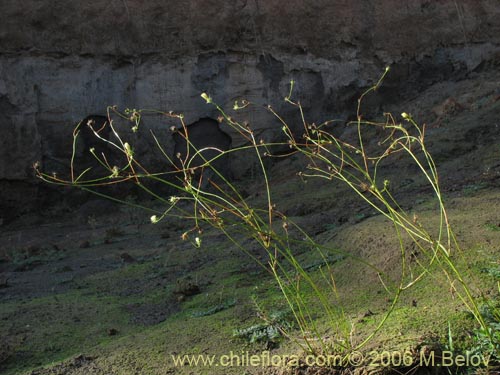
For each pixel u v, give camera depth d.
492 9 16.62
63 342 5.35
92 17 13.19
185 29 13.84
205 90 13.96
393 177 10.04
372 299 4.89
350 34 15.30
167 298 6.29
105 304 6.29
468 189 7.96
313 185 11.04
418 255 5.32
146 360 4.59
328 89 15.03
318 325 4.62
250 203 10.88
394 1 15.73
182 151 13.77
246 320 5.04
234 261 7.14
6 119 12.57
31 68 12.76
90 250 9.72
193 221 10.70
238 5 14.25
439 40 16.09
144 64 13.57
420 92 15.71
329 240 6.75
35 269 8.82
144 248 9.27
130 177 3.63
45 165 12.91
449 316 4.13
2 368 4.97
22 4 12.67
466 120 11.83
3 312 6.15
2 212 12.56
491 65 16.28
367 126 14.45
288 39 14.69
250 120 14.27
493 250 5.07
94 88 13.22
